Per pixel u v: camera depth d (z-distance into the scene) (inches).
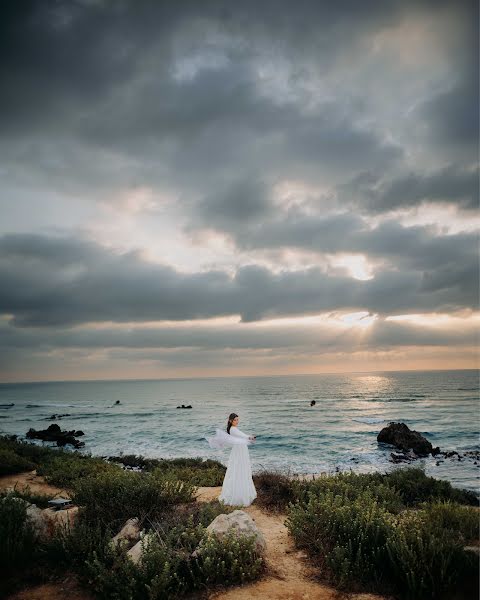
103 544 214.7
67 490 433.4
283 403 3152.1
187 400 3976.4
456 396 3459.6
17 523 225.5
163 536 225.1
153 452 1168.8
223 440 341.7
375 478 454.3
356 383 6707.7
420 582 167.8
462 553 181.8
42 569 196.7
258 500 337.4
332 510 245.9
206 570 184.5
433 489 434.9
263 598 170.1
